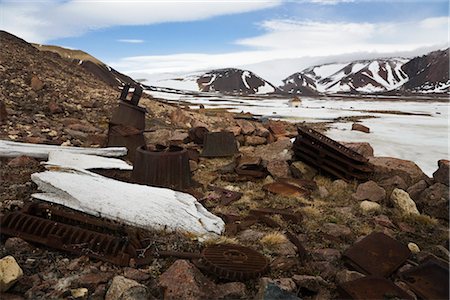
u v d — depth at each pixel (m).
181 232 5.07
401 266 4.30
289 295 3.33
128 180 7.50
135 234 4.64
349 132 19.11
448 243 5.41
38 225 4.52
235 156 10.64
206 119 20.30
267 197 7.30
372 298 3.39
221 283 3.94
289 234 5.28
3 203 5.61
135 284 3.43
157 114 19.89
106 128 14.09
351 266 4.34
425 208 6.79
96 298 3.49
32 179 6.43
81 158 8.35
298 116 29.22
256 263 4.15
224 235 5.18
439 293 3.44
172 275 3.68
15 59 21.16
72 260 4.11
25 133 11.17
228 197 7.01
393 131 20.02
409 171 8.19
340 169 8.44
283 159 9.46
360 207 6.82
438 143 15.91
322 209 6.68
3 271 3.51
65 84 20.47
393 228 5.98
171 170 7.22
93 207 5.45
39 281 3.69
